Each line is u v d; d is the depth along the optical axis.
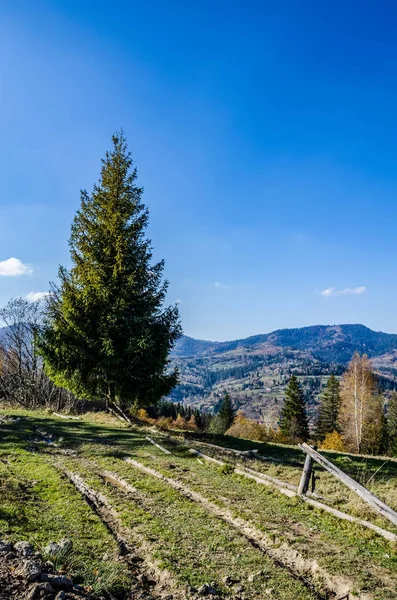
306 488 9.77
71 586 4.76
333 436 50.53
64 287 20.30
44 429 18.11
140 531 7.13
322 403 61.88
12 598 4.13
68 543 5.94
